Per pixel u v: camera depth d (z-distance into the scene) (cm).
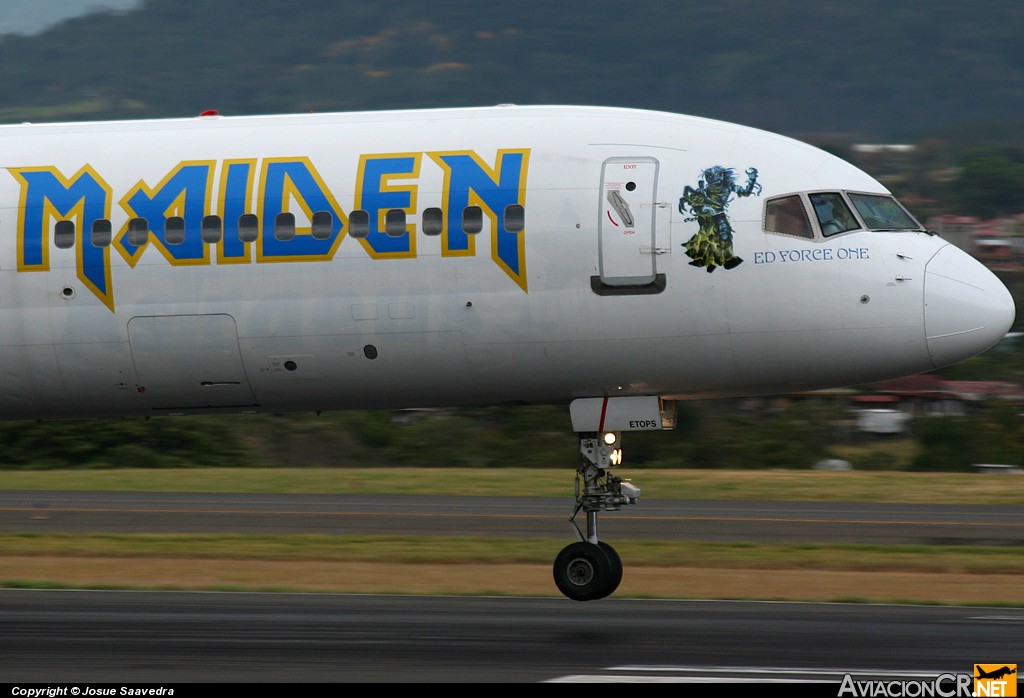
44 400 7931
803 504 13512
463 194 7231
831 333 7056
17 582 8244
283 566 9256
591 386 7456
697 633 6388
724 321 7088
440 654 5897
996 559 9462
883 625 6619
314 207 7331
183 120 7962
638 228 7106
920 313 7019
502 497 14462
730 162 7256
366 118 7700
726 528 11488
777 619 6806
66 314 7556
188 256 7412
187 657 5872
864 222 7200
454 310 7219
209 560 9575
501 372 7388
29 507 13600
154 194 7525
